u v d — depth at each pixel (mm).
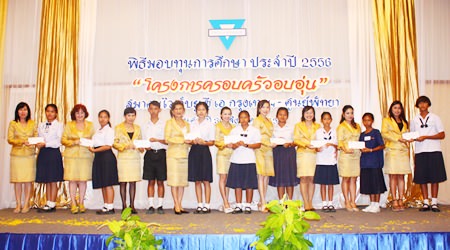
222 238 3467
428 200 5281
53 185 5410
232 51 6086
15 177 5246
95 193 5953
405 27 6020
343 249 3418
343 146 5148
